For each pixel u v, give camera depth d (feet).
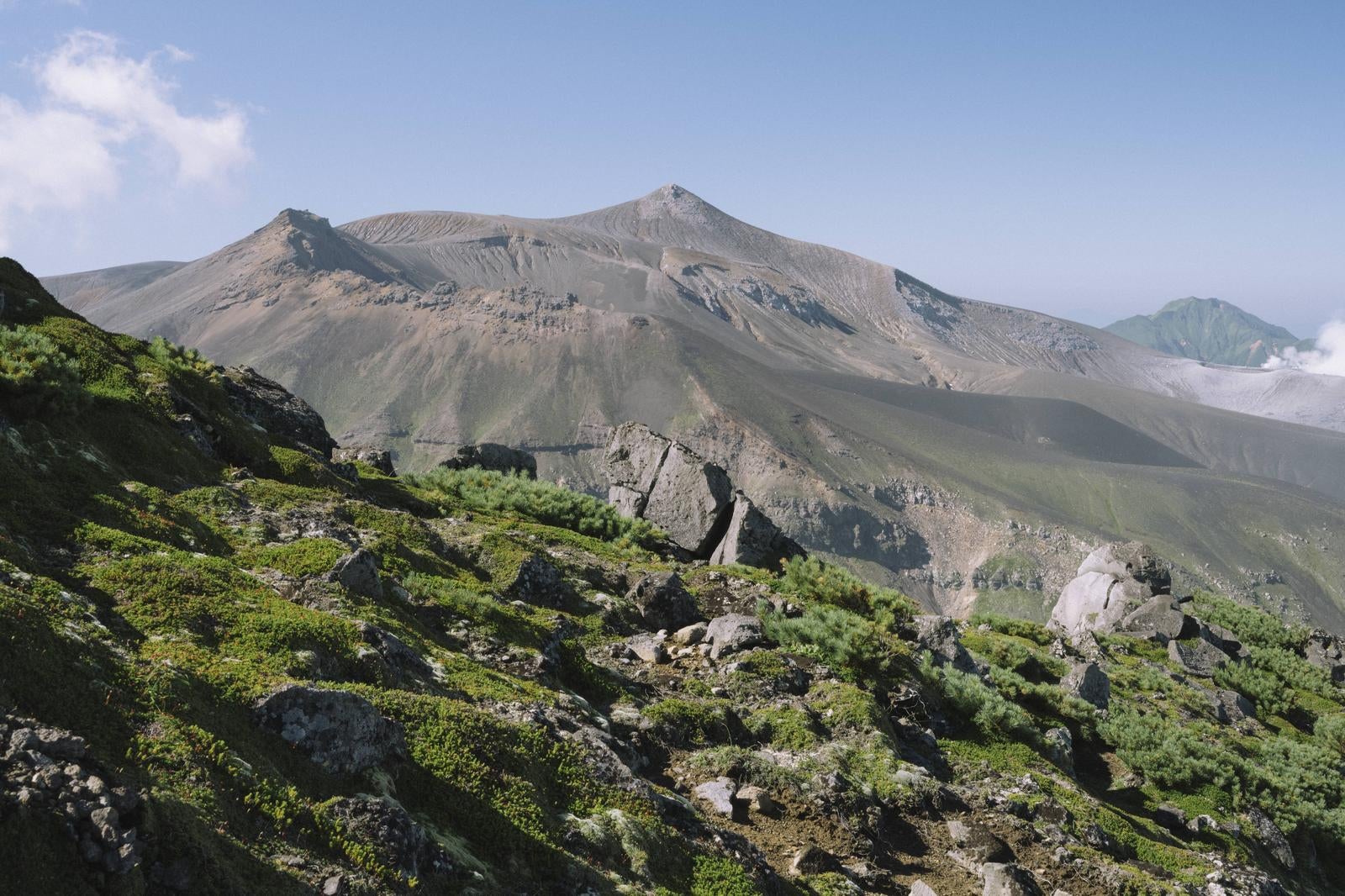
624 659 71.00
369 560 57.57
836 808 50.65
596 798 40.24
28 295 93.91
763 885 39.52
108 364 83.51
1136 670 124.57
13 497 49.93
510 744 40.70
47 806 22.33
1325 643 162.81
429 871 29.78
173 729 29.04
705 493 130.31
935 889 46.83
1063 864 51.90
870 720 64.69
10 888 20.29
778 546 127.95
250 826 26.96
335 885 26.09
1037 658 106.52
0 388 61.93
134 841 22.66
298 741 32.22
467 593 64.34
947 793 56.85
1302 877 76.79
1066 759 75.36
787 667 72.18
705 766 52.65
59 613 35.53
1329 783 92.27
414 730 38.14
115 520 54.13
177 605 41.42
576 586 86.63
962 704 75.61
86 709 27.91
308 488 86.53
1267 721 124.57
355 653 43.09
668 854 38.19
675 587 86.33
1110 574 162.20
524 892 31.60
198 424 84.94
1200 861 58.85
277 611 44.78
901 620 94.58
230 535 63.67
